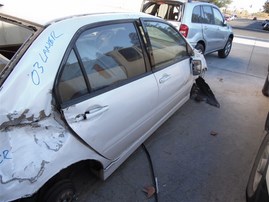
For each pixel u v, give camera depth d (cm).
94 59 216
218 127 406
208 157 330
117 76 236
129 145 276
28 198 187
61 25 191
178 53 360
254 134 394
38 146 168
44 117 174
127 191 263
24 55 167
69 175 224
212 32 746
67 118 185
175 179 287
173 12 647
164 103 323
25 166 160
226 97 531
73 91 192
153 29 301
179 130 388
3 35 277
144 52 276
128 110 245
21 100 160
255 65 830
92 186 265
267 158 242
